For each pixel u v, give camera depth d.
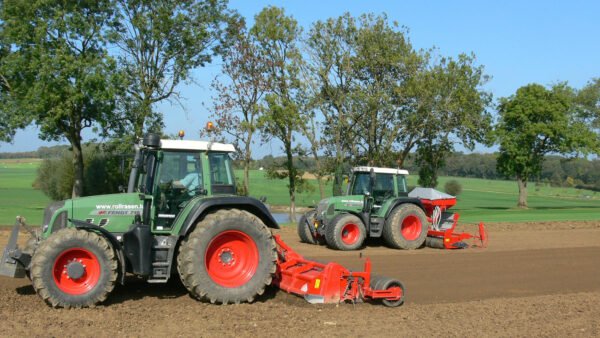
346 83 29.38
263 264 8.91
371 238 18.12
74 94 25.09
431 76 29.62
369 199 16.44
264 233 8.95
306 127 28.28
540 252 15.86
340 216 15.98
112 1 27.17
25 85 25.95
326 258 14.14
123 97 27.33
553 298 9.76
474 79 31.14
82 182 29.48
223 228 8.70
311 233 17.20
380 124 29.66
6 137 27.38
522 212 36.16
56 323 7.40
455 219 17.09
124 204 8.87
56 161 42.66
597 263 14.00
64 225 8.60
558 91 41.62
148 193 8.89
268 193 60.25
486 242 18.53
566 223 26.56
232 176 9.39
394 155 31.83
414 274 12.05
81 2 26.69
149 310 8.23
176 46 28.62
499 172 43.84
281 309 8.48
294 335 7.05
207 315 8.00
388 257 14.45
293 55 28.16
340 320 7.87
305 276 9.02
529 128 40.97
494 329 7.49
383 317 8.09
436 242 16.64
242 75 27.70
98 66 25.14
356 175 17.23
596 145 42.16
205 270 8.58
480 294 10.21
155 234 8.80
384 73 29.67
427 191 17.61
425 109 29.94
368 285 8.89
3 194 54.28
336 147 29.25
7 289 9.41
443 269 12.72
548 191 85.94
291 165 29.72
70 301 8.10
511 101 42.09
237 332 7.16
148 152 9.02
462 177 125.69
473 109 31.80
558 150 42.16
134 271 8.54
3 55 28.20
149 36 27.94
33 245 8.70
